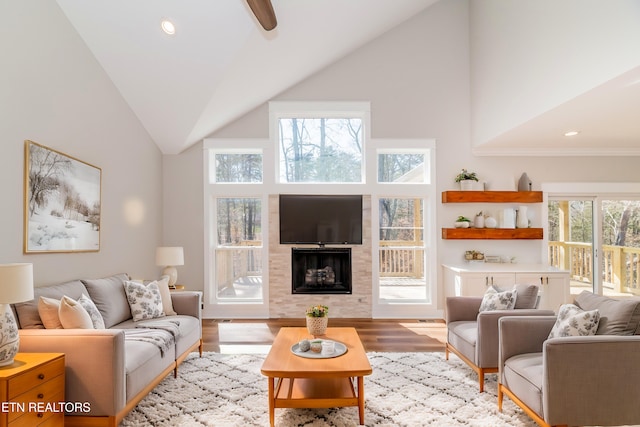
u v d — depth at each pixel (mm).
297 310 5246
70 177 3170
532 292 3268
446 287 5191
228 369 3369
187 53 3697
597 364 2084
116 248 3996
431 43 5379
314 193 5277
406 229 5441
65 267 3129
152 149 4926
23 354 2141
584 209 5414
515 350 2604
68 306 2398
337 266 5328
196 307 3711
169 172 5297
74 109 3277
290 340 2986
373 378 3162
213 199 5406
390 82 5352
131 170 4344
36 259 2789
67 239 3129
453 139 5359
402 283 5438
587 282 5406
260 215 5395
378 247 5316
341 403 2398
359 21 4637
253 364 3494
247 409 2641
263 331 4598
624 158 5344
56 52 3043
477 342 2943
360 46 5332
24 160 2666
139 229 4551
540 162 5355
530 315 2973
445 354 3789
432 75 5367
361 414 2412
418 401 2748
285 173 5441
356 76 5340
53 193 2953
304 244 5238
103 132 3750
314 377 2340
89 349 2221
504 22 4355
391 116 5336
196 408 2646
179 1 3240
